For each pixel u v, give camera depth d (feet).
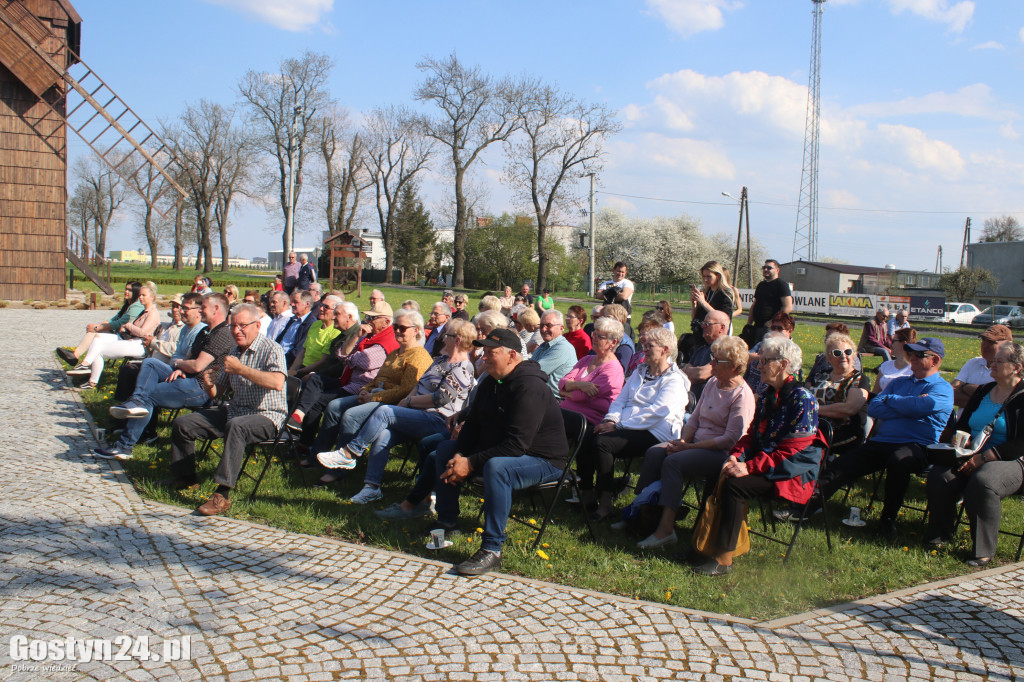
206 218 188.96
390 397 19.57
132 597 12.53
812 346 64.54
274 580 13.46
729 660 11.13
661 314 26.94
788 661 11.16
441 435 18.52
